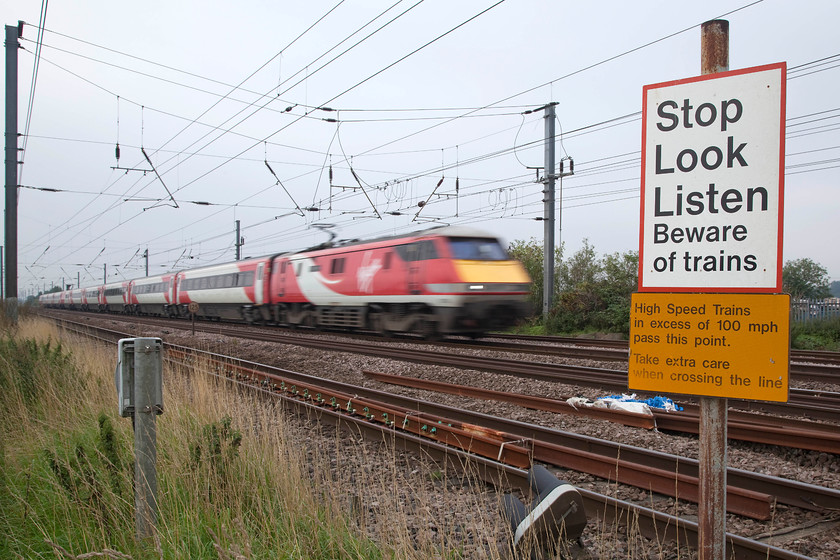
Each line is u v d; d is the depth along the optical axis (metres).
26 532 4.23
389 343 17.62
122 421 6.16
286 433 6.43
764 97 2.26
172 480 4.66
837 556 3.89
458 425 6.92
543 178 23.19
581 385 10.01
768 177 2.24
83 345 14.32
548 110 23.00
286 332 24.08
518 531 3.58
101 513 4.18
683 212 2.39
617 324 22.30
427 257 17.28
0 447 5.57
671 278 2.41
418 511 4.57
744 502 4.52
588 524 4.39
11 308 20.09
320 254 23.05
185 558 3.68
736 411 7.53
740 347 2.27
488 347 15.92
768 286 2.23
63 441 6.02
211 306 34.50
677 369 2.39
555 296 25.89
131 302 49.09
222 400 7.08
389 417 7.59
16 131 19.45
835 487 5.28
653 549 4.01
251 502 4.54
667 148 2.43
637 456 5.77
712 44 2.37
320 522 4.05
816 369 11.61
